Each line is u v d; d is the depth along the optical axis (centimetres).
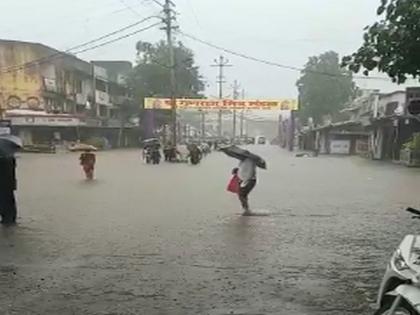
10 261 809
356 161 4269
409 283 399
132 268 770
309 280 716
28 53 5416
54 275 730
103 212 1326
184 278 718
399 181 2330
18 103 5388
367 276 740
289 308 598
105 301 619
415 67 704
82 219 1215
